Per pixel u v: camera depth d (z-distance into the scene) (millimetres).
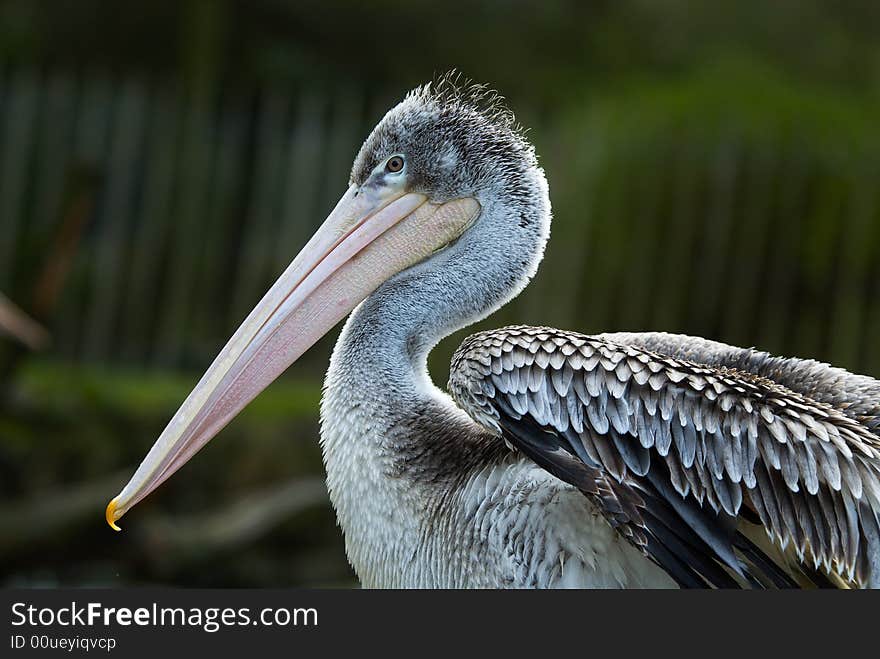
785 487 5902
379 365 6887
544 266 17719
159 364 18328
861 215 18047
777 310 17984
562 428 6141
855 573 5844
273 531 12312
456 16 22859
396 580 6703
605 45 23000
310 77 22281
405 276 7113
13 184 17844
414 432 6715
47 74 21578
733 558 5973
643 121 18234
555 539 6273
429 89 7422
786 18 23297
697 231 17953
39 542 11562
